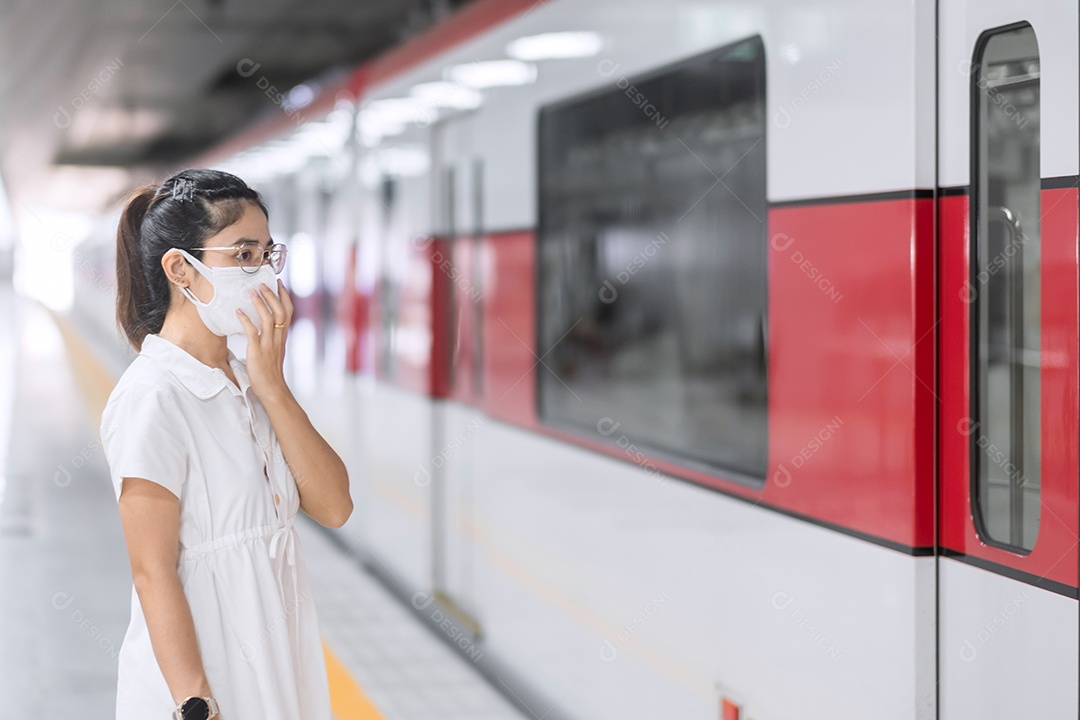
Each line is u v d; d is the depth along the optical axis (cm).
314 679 198
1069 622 204
